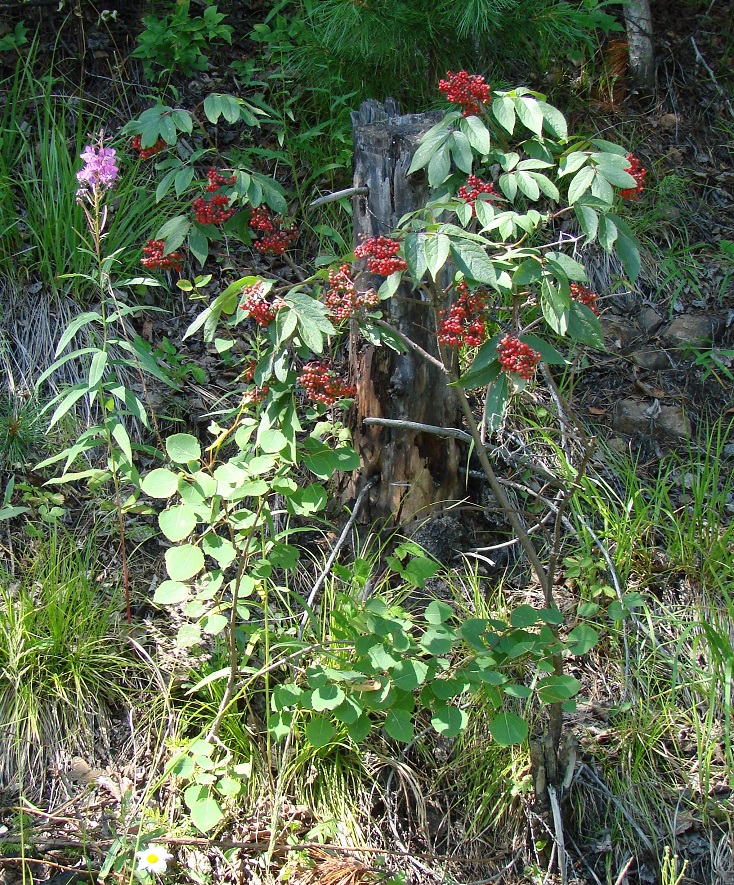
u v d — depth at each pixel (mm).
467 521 3342
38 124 4039
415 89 4238
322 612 3055
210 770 2568
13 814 2613
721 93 5156
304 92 4430
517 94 2391
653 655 3080
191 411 3625
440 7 3781
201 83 4500
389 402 3076
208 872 2553
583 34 4406
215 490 2326
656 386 4008
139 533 3240
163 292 3938
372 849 2600
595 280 4270
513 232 2219
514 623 2445
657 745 2959
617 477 3666
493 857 2748
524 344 2180
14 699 2777
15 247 3834
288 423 2311
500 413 2172
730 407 3990
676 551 3336
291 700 2471
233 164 4070
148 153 2869
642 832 2793
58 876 2467
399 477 3152
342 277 2270
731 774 2844
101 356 2637
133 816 2619
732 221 4707
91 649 2906
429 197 2936
